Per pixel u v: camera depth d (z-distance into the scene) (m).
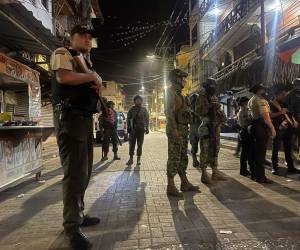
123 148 17.62
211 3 25.86
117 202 5.79
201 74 31.31
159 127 61.06
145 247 3.78
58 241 4.07
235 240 3.89
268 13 17.56
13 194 6.69
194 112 7.31
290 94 8.15
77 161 3.80
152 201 5.78
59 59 3.66
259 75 12.91
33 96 8.93
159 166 10.09
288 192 6.17
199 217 4.80
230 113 24.22
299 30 11.87
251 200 5.68
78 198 3.83
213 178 7.52
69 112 3.80
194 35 35.97
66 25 23.12
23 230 4.53
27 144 7.45
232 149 14.41
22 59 12.46
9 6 7.96
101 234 4.23
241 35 22.27
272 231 4.16
